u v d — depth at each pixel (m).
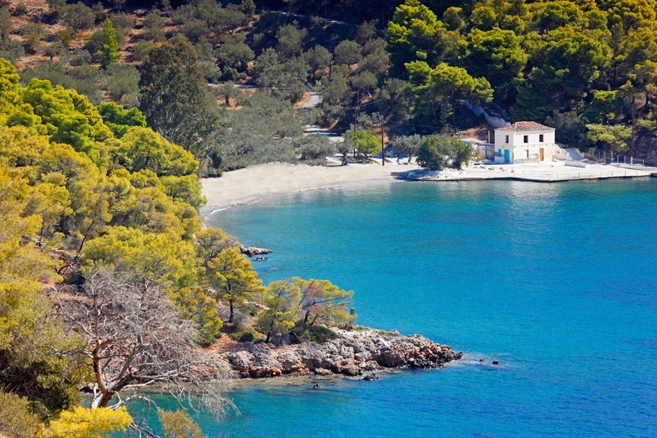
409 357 140.88
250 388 129.75
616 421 124.00
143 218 166.25
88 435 66.81
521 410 126.44
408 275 195.62
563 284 188.88
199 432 77.56
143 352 76.50
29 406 78.00
